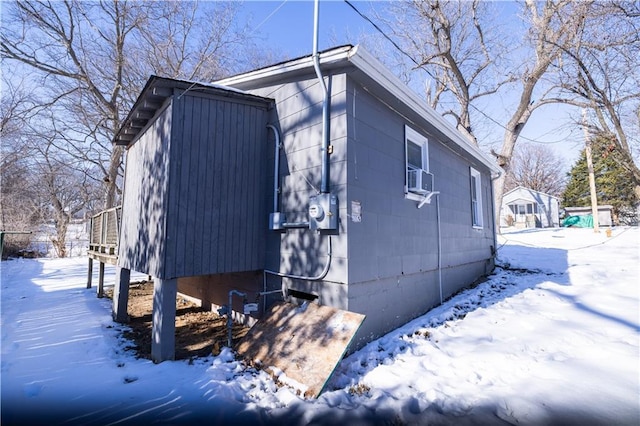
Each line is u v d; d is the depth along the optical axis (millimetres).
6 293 7348
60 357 3504
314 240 3881
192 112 3805
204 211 3807
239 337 4109
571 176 30562
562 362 2988
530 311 4719
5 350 3705
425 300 5211
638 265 7418
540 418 2189
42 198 21016
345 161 3689
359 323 3105
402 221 4746
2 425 2223
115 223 5879
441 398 2496
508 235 15508
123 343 3990
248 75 4609
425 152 5656
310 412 2373
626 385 2535
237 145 4230
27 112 14312
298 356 3076
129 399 2572
